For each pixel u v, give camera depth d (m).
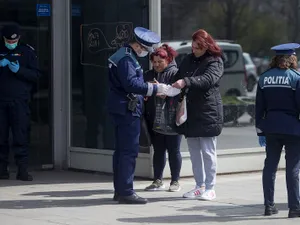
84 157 11.59
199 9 11.13
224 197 9.45
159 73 9.52
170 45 10.77
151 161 10.62
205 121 8.96
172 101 9.13
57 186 10.31
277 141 8.16
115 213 8.34
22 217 8.10
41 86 11.63
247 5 11.70
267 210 8.23
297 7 12.19
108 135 11.21
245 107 11.62
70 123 11.74
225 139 11.43
